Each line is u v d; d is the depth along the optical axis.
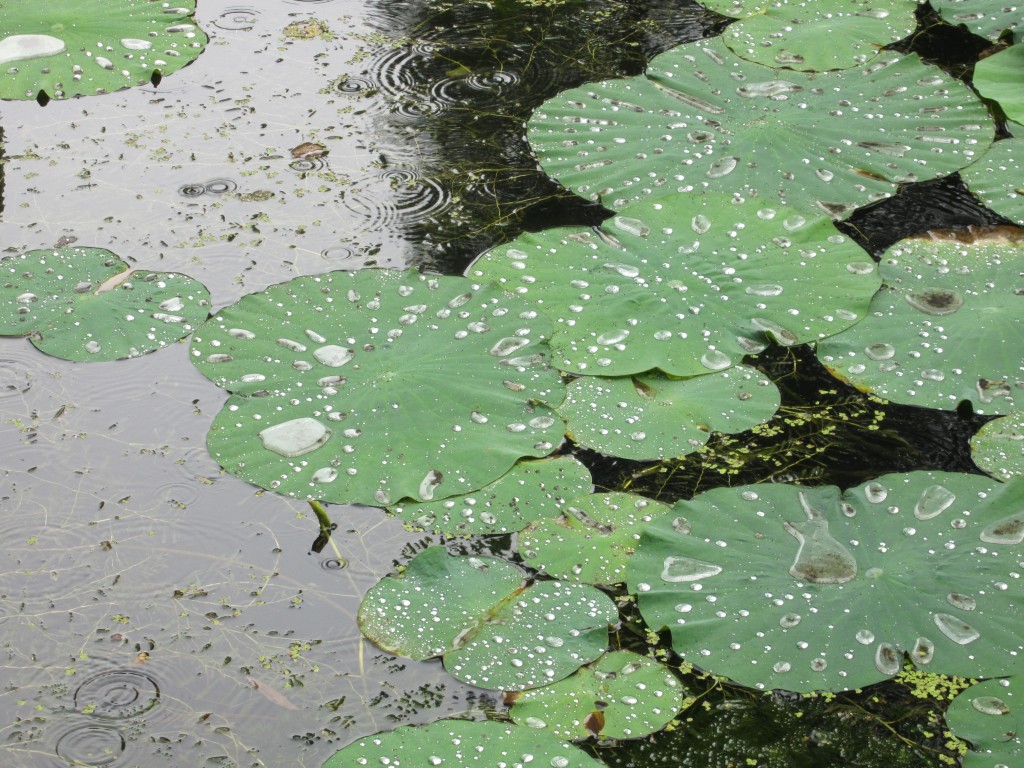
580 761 1.85
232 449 2.52
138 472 2.49
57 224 3.25
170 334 2.84
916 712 1.96
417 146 3.61
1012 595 2.12
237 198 3.37
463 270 3.04
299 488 2.43
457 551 2.30
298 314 2.85
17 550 2.32
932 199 3.28
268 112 3.79
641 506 2.38
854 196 3.25
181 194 3.39
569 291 2.92
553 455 2.50
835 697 1.99
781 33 4.05
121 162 3.54
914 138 3.48
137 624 2.16
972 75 3.86
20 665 2.08
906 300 2.88
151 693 2.03
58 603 2.20
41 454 2.53
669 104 3.68
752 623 2.09
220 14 4.40
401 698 2.00
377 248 3.14
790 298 2.88
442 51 4.15
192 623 2.16
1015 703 1.95
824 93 3.69
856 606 2.11
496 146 3.59
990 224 3.16
